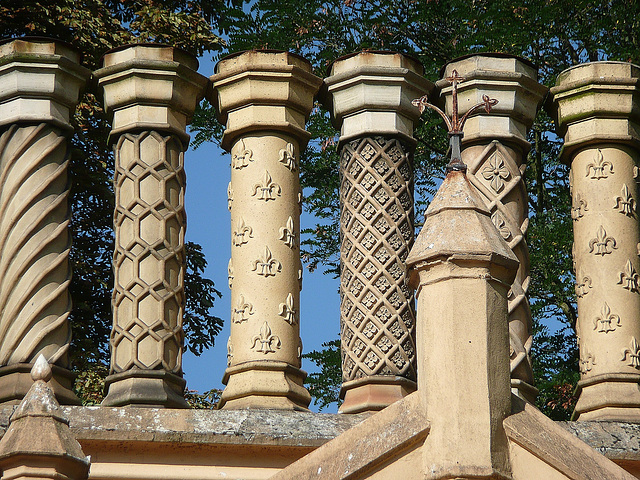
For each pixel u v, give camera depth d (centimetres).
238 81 1165
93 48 1884
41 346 1098
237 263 1141
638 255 1168
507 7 1728
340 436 815
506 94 1184
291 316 1128
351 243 1156
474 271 805
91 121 1889
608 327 1147
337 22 1814
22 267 1109
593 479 778
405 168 1175
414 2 1809
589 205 1180
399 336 1131
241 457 1045
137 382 1085
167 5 2036
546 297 1714
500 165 1173
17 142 1141
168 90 1154
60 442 782
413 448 784
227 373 1116
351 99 1180
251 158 1159
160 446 1035
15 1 1858
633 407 1121
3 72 1154
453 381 782
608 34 1753
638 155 1196
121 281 1117
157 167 1140
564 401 1602
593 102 1189
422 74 1205
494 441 775
